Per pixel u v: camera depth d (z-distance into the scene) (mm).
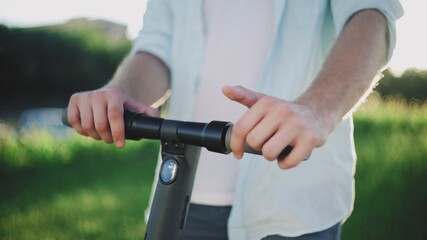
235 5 1815
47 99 12836
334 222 1670
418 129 8211
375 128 8281
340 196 1688
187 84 1839
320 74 1358
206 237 1795
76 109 1456
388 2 1520
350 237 4863
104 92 1444
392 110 9250
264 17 1786
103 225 5125
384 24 1486
